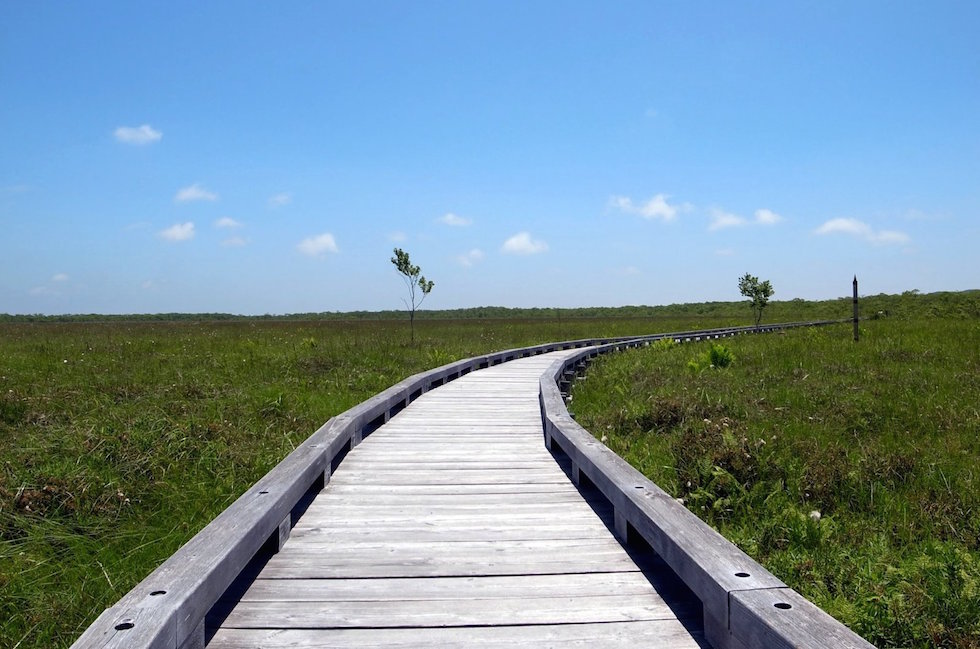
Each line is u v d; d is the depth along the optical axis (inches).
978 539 203.6
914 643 141.3
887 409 378.0
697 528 134.1
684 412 379.6
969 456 289.7
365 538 172.2
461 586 140.9
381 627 121.3
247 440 320.2
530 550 163.5
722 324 1860.2
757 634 93.5
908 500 239.3
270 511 150.9
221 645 113.6
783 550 197.0
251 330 1232.2
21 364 572.7
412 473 244.8
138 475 252.7
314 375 559.8
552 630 120.6
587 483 223.3
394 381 557.3
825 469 259.3
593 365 768.3
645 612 128.3
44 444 279.6
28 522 201.6
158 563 185.6
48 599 160.6
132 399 408.8
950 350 645.9
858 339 840.3
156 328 1378.0
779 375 542.9
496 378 605.9
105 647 80.7
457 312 3309.5
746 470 257.4
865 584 166.9
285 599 133.4
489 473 245.3
